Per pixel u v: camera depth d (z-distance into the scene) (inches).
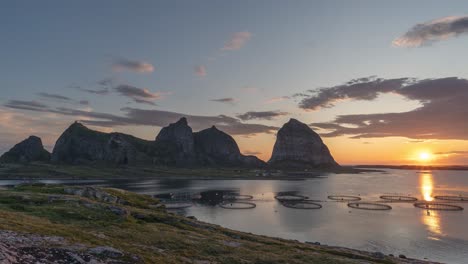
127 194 4827.8
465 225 5280.5
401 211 6717.5
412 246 4025.6
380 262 2449.6
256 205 7603.4
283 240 3083.2
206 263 1615.4
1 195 2883.9
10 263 822.5
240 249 2073.1
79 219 2349.9
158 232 2279.8
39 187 3998.5
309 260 2001.7
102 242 1560.0
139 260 1237.1
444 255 3668.8
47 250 1050.1
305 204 7775.6
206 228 2945.4
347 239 4367.6
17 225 1487.5
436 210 6835.6
